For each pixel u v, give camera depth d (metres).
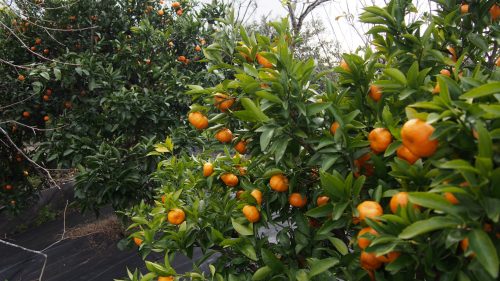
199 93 2.30
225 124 2.34
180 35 6.45
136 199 5.22
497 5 1.92
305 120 1.96
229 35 2.50
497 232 1.15
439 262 1.33
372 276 1.71
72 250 6.52
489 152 1.07
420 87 1.66
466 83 1.40
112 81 5.65
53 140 5.42
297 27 5.55
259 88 2.02
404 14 2.02
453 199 1.21
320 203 2.05
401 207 1.38
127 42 6.18
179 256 5.36
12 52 6.34
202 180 2.84
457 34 2.07
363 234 1.44
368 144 1.79
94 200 5.06
